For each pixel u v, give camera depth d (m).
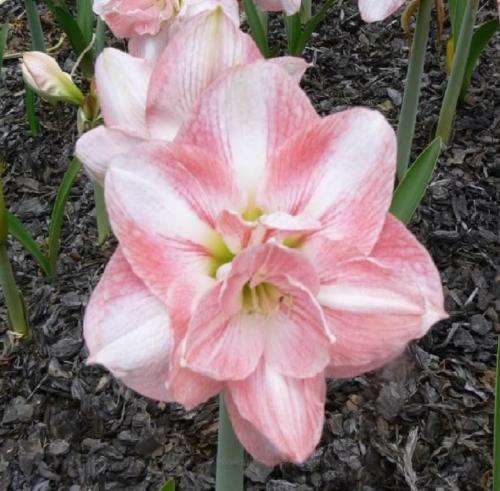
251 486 0.71
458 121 1.14
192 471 0.74
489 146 1.10
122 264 0.39
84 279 0.95
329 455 0.73
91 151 0.43
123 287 0.39
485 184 1.04
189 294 0.39
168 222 0.39
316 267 0.40
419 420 0.76
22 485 0.74
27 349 0.87
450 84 1.04
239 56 0.42
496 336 0.85
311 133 0.39
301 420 0.39
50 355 0.86
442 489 0.71
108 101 0.46
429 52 1.27
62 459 0.76
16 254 1.00
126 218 0.38
